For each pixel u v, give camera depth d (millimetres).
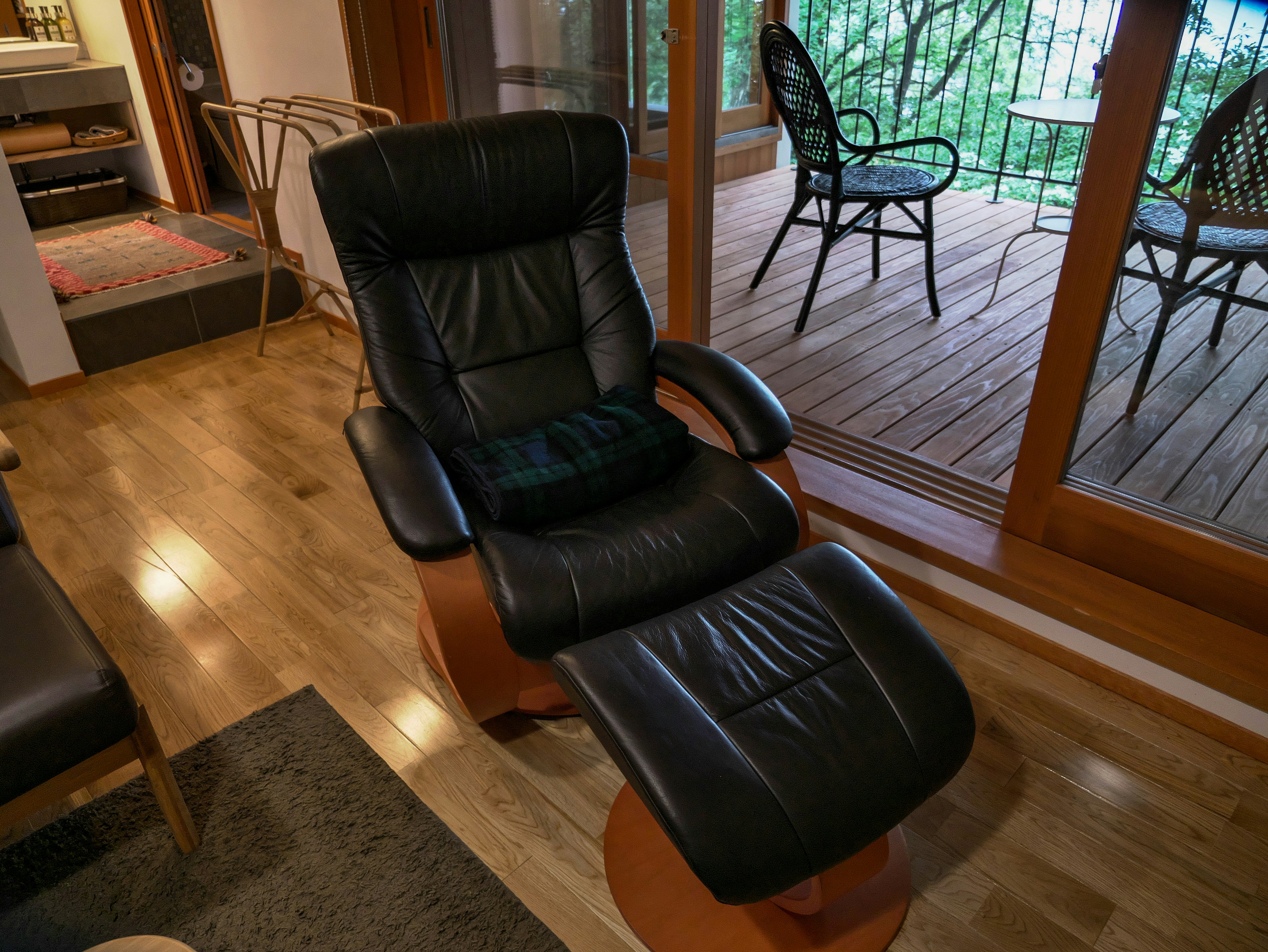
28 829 1617
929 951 1387
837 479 2320
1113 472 1883
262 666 1963
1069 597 1863
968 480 2309
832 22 5148
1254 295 1586
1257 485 1716
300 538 2393
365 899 1473
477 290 1936
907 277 3691
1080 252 1724
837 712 1278
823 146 3010
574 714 1823
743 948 1373
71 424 3002
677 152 2467
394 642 2027
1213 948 1386
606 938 1411
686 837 1128
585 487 1726
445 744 1766
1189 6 1462
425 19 2893
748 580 1475
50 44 4570
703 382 1864
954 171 3012
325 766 1716
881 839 1332
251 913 1451
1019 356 3004
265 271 3418
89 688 1328
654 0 2326
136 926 1437
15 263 3018
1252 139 1484
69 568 2291
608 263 2021
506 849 1559
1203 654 1700
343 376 3307
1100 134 1621
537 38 2664
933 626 2051
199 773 1700
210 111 3037
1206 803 1617
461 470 1795
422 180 1797
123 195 4758
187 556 2326
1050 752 1721
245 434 2918
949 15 4742
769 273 3793
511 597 1482
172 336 3520
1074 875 1494
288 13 3145
